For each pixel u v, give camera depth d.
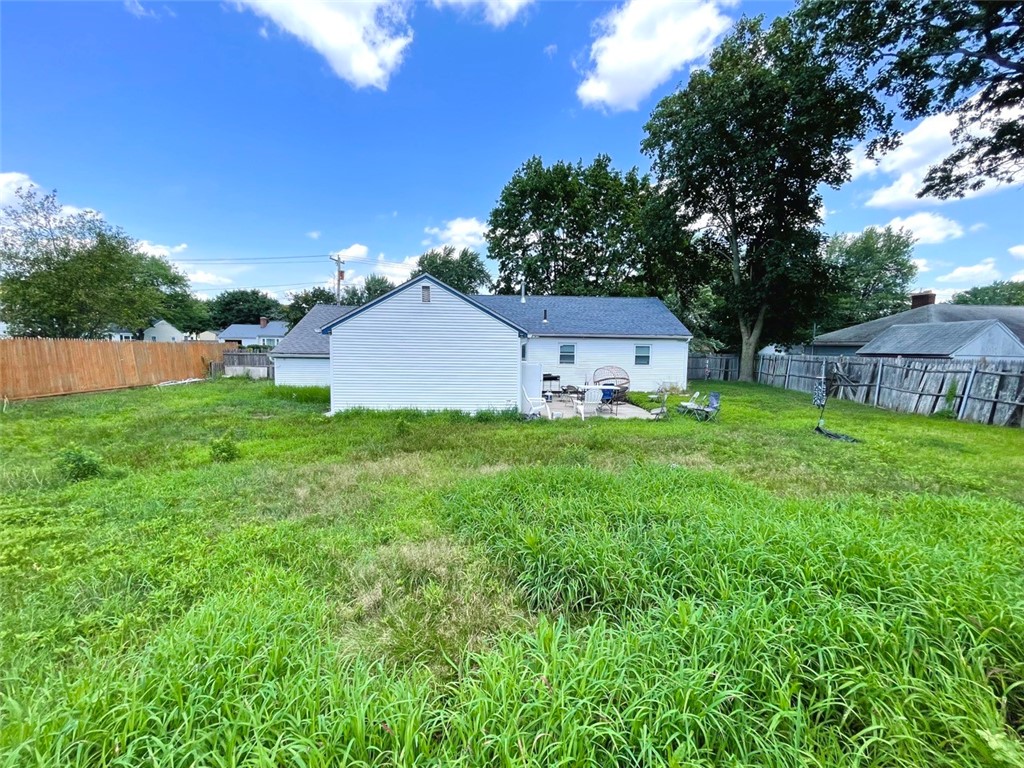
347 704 1.62
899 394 11.74
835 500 4.30
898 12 11.10
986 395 9.59
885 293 36.38
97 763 1.44
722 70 16.84
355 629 2.46
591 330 16.47
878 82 12.69
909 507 4.05
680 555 2.82
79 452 5.44
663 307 18.31
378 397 10.59
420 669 2.11
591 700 1.64
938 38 10.70
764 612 2.08
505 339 10.77
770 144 16.70
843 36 12.18
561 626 2.13
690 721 1.56
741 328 20.17
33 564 3.11
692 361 21.64
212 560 3.13
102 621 2.44
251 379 19.08
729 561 2.69
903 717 1.55
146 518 4.02
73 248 17.75
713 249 21.27
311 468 5.76
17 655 2.14
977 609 2.03
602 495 4.16
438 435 8.02
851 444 7.43
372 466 5.89
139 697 1.67
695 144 17.45
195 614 2.29
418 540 3.61
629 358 16.67
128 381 15.48
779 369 17.92
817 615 2.05
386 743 1.52
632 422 9.82
